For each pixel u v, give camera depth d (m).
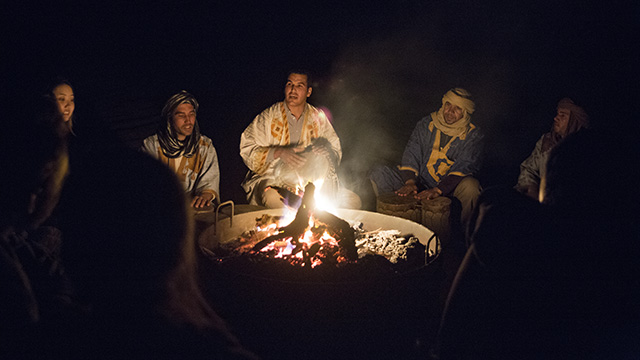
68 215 1.17
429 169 4.96
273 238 3.65
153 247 1.17
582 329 1.77
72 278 1.21
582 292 1.76
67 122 3.93
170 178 1.20
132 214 1.15
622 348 1.74
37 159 2.56
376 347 3.04
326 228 3.76
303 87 4.61
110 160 1.17
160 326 1.22
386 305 3.17
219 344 1.28
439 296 3.33
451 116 4.77
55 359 1.26
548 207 1.75
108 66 7.49
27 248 2.98
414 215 4.41
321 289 3.10
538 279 1.79
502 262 1.82
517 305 1.83
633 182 1.64
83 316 1.26
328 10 8.63
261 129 4.72
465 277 1.95
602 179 1.65
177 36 8.27
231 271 3.23
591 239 1.71
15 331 1.35
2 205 2.58
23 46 7.05
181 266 1.22
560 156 1.70
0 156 2.54
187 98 4.27
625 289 1.73
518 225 1.80
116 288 1.19
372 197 5.24
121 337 1.22
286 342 3.08
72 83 6.74
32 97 3.71
